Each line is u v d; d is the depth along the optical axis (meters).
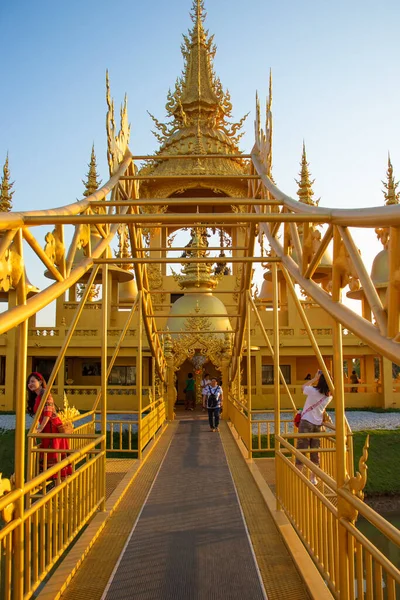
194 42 33.03
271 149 8.96
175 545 5.89
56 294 4.74
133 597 4.60
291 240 6.48
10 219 3.77
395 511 13.06
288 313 27.50
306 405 8.70
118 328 26.06
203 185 30.14
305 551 5.46
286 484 6.30
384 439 16.58
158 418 15.92
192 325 20.31
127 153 9.75
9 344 25.17
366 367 28.41
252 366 26.84
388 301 3.25
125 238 26.17
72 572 5.02
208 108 31.95
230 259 7.88
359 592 3.65
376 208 3.50
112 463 10.74
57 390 25.00
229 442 13.95
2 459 16.55
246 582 4.89
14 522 3.72
